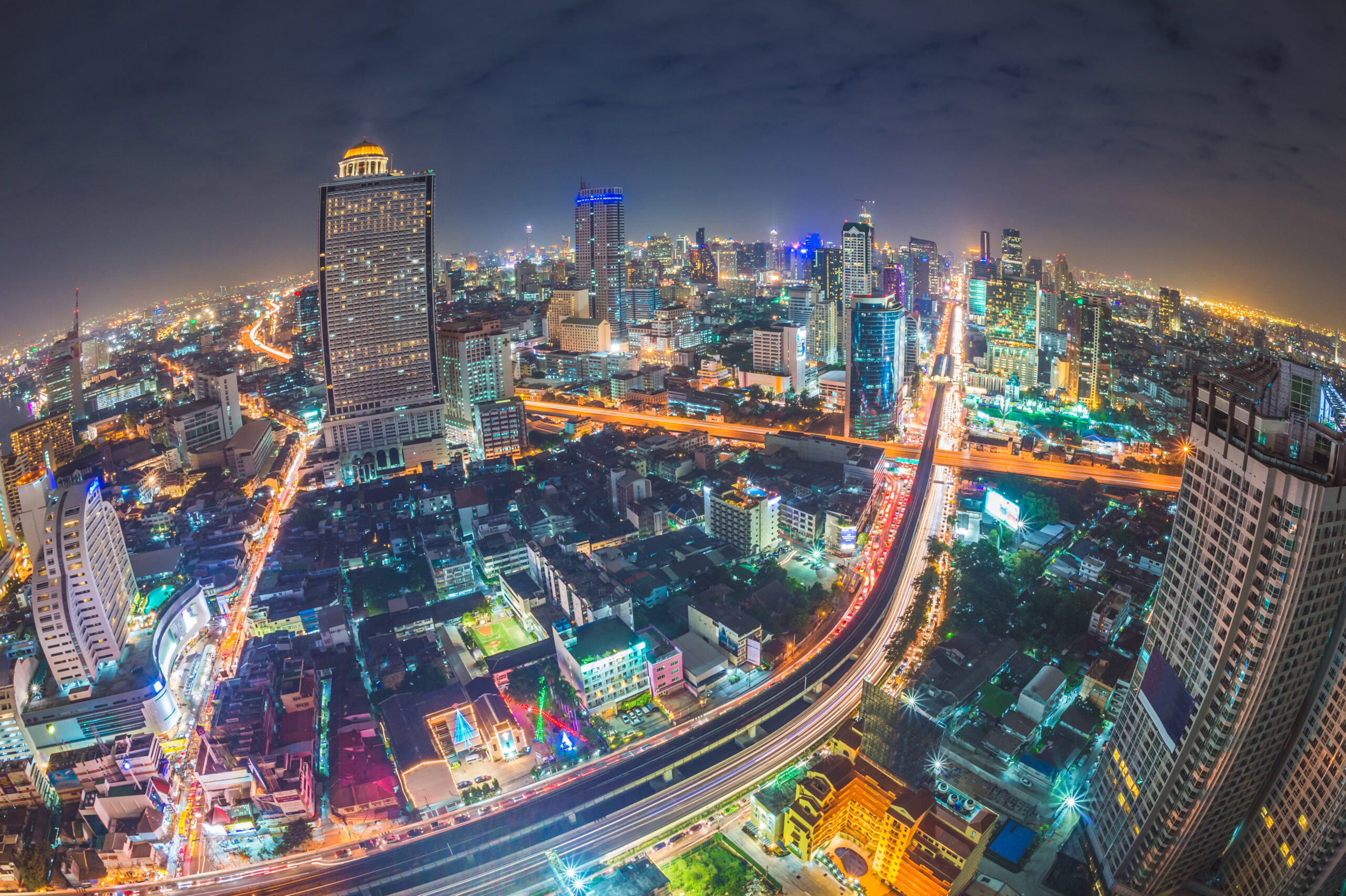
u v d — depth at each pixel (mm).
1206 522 173000
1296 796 166125
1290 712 163625
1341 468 142625
